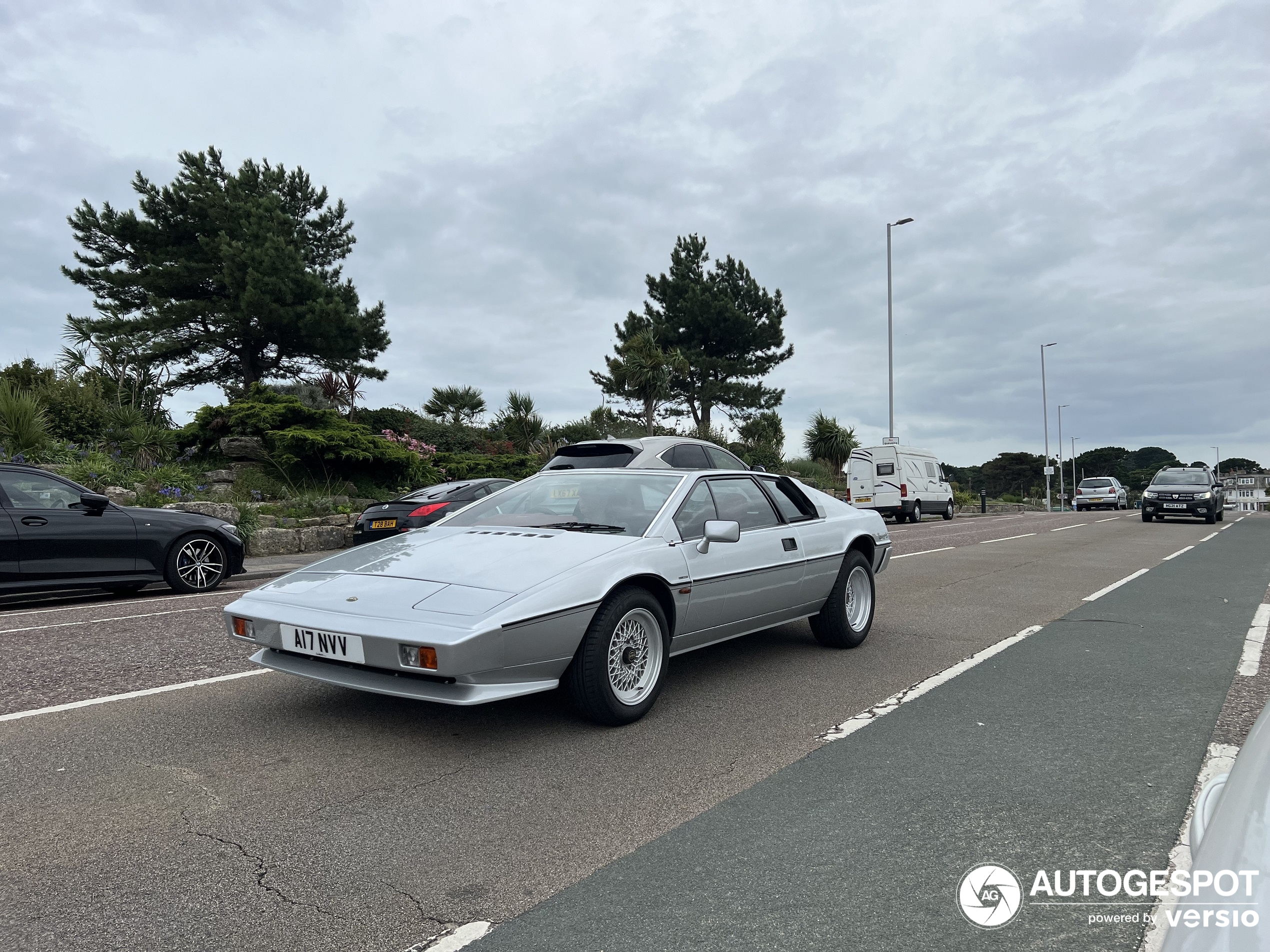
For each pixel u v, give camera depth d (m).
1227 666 5.39
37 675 5.12
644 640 4.27
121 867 2.64
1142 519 25.69
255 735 3.97
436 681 3.60
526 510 5.04
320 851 2.76
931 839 2.84
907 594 8.77
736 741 3.89
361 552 4.63
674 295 40.72
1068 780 3.39
